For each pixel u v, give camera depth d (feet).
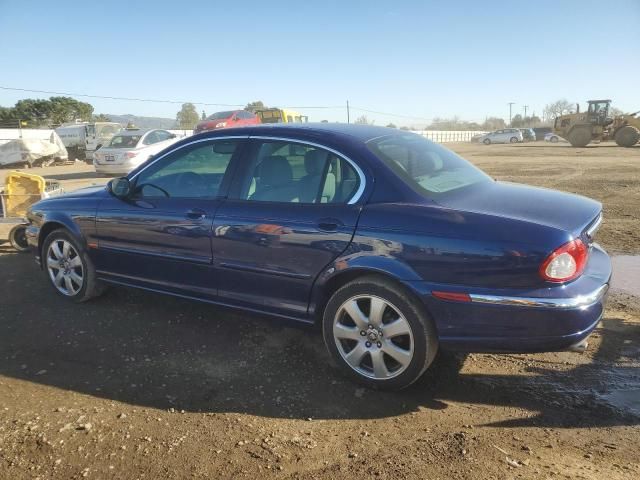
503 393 10.87
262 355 12.67
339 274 10.96
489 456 8.70
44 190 22.33
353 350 11.10
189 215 12.97
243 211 12.19
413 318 10.27
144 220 13.80
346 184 11.22
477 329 9.85
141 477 8.27
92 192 15.81
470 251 9.66
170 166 13.93
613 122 108.68
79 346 13.15
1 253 22.45
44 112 210.18
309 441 9.21
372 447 9.02
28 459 8.71
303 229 11.24
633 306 15.60
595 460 8.58
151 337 13.69
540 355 12.53
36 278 18.66
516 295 9.45
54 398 10.69
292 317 11.98
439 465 8.46
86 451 8.92
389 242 10.30
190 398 10.71
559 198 11.50
